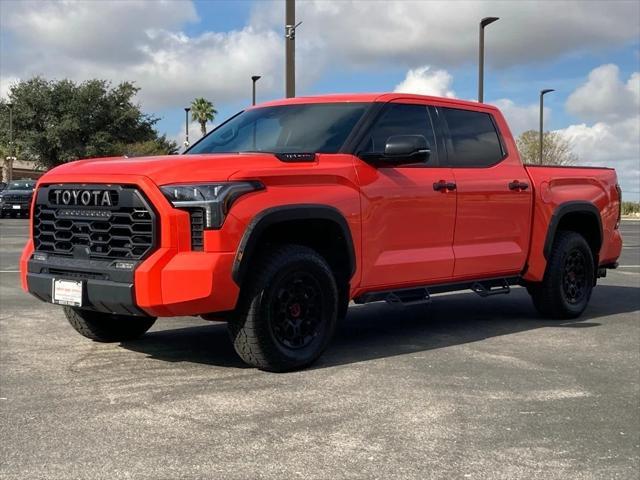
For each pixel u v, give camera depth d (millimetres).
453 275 6242
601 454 3635
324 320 5262
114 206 4820
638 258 14992
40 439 3734
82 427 3920
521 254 6883
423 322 7297
